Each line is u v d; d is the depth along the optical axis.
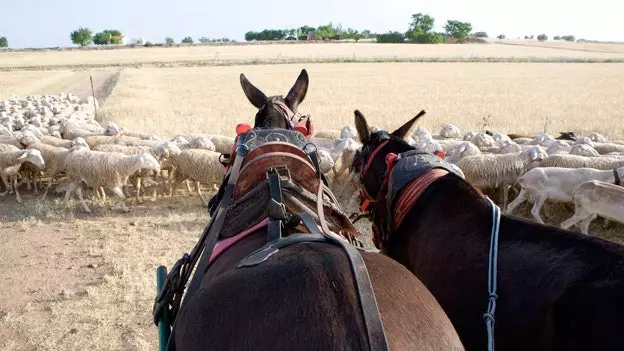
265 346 1.69
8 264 8.16
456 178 3.36
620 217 8.50
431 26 130.38
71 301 6.95
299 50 90.69
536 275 2.56
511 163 10.72
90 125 17.52
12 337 6.13
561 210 10.95
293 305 1.76
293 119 3.64
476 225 3.02
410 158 3.62
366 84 39.81
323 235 2.22
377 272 2.02
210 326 1.86
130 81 43.59
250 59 70.44
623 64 64.31
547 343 2.46
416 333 1.80
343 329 1.67
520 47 107.81
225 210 2.75
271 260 2.00
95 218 10.34
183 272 2.87
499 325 2.63
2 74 57.41
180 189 12.52
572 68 57.44
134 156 10.62
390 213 3.54
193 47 109.19
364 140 4.29
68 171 10.70
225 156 3.52
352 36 143.25
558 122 22.03
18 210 10.96
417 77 46.12
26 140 12.18
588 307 2.29
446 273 2.96
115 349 5.89
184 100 30.41
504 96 32.12
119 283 7.40
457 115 23.59
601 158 11.15
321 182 3.00
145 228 9.76
